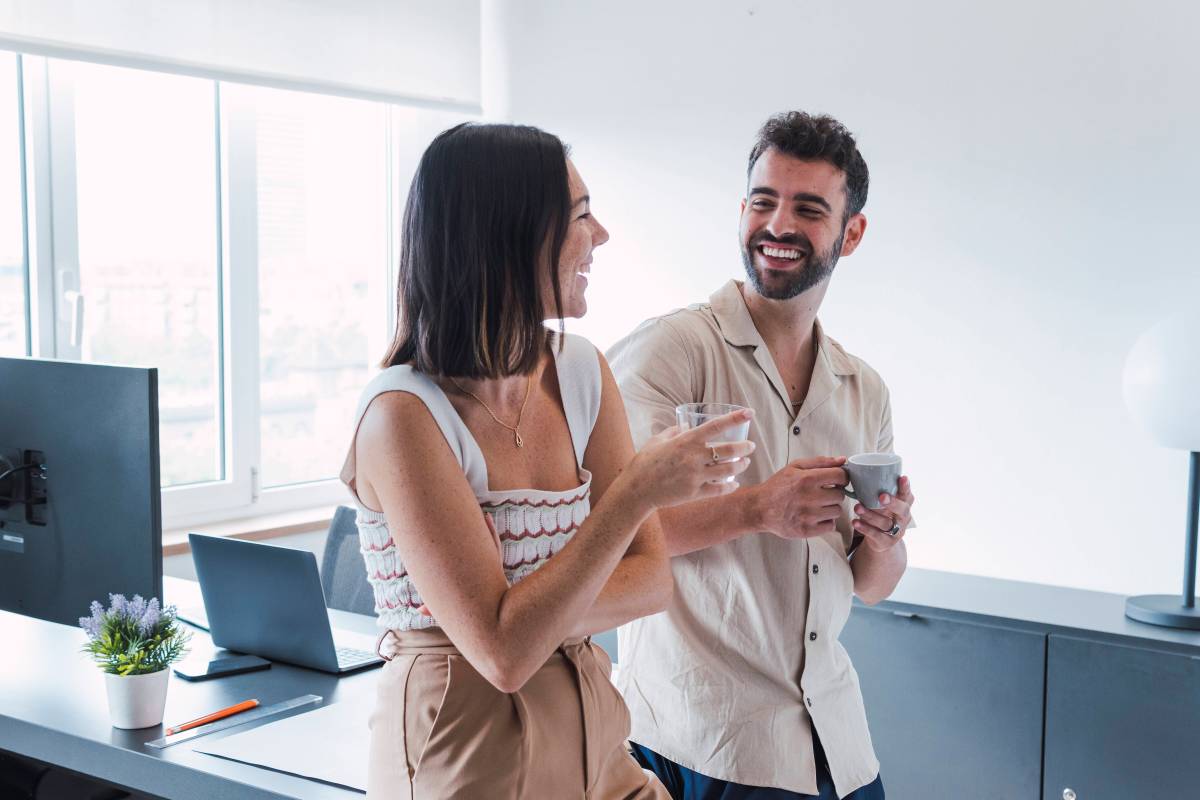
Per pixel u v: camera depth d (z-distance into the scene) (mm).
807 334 1834
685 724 1712
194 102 3547
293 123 3812
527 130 1279
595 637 2801
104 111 3348
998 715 2410
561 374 1394
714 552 1699
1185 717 2213
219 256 3650
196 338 3613
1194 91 2895
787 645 1700
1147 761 2254
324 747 1632
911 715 2510
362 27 3707
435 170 1250
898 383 3371
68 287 3289
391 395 1242
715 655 1710
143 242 3463
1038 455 3158
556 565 1195
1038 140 3117
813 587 1709
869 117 3375
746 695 1694
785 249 1724
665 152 3770
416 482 1210
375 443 1240
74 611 1974
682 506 1666
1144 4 2945
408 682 1246
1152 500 3000
